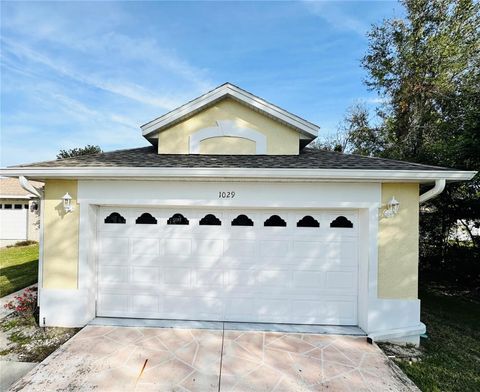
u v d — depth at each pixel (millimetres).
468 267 12031
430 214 13000
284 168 6234
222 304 6898
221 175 6254
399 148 16688
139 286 6965
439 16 17344
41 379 4496
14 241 21219
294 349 5598
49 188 6805
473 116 9750
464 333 7012
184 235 6965
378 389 4422
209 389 4340
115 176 6465
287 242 6879
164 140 8359
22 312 7438
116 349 5445
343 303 6801
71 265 6750
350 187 6555
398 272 6410
